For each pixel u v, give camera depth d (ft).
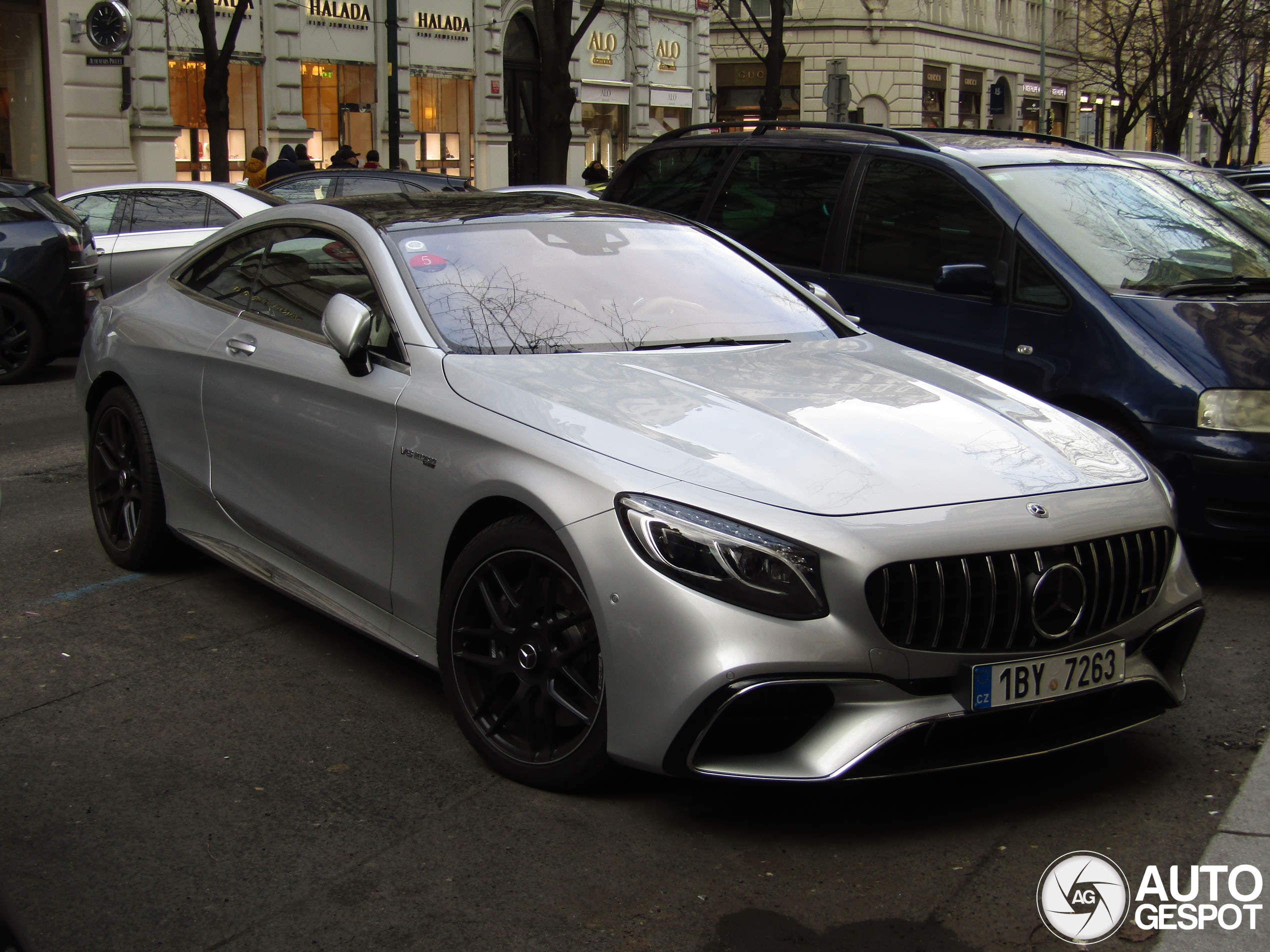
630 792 11.54
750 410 11.79
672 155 26.71
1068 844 10.77
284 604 16.70
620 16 115.65
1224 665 15.08
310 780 11.74
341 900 9.77
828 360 13.84
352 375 13.34
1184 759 12.44
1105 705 11.33
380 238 14.29
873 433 11.54
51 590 17.11
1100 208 21.11
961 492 10.79
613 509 10.48
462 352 12.94
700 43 125.70
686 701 10.00
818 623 9.98
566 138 64.03
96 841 10.62
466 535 12.16
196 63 78.28
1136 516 11.34
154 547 17.42
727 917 9.62
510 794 11.49
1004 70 162.91
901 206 22.03
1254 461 17.06
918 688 10.33
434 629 12.53
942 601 10.27
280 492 14.55
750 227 24.57
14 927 6.28
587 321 13.92
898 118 142.72
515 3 103.24
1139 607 11.39
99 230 41.93
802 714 10.30
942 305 20.80
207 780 11.73
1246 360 17.70
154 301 17.58
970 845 10.73
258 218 16.69
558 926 9.48
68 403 32.94
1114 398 18.17
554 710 11.34
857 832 10.91
